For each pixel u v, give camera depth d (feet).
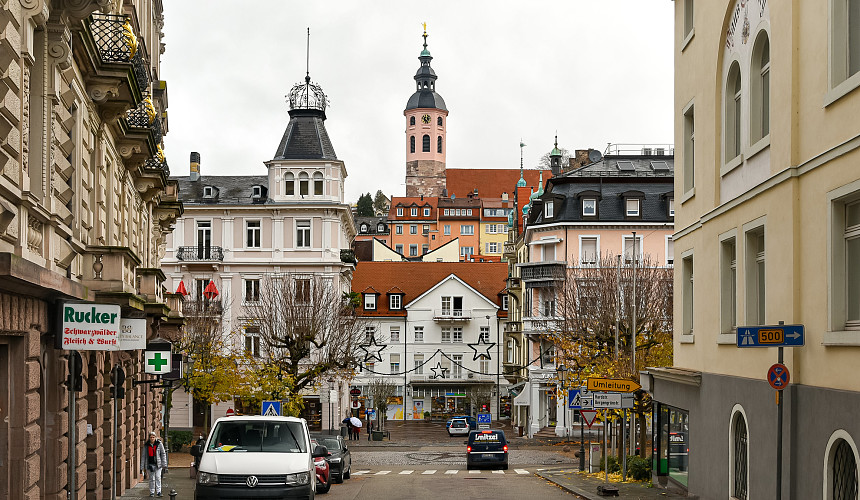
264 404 120.67
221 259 222.48
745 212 61.00
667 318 151.74
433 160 602.85
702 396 72.18
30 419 46.50
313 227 223.92
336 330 174.60
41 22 44.45
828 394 46.06
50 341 51.96
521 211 283.38
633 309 114.52
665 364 132.46
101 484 74.49
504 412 306.35
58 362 55.77
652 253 217.15
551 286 217.36
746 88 61.62
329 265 222.89
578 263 216.95
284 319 173.68
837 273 46.21
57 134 51.16
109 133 73.05
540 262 219.82
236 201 229.04
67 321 45.24
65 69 50.47
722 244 67.36
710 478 69.56
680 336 81.71
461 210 558.56
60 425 56.24
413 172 605.31
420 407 307.37
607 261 189.06
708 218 70.08
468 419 261.24
